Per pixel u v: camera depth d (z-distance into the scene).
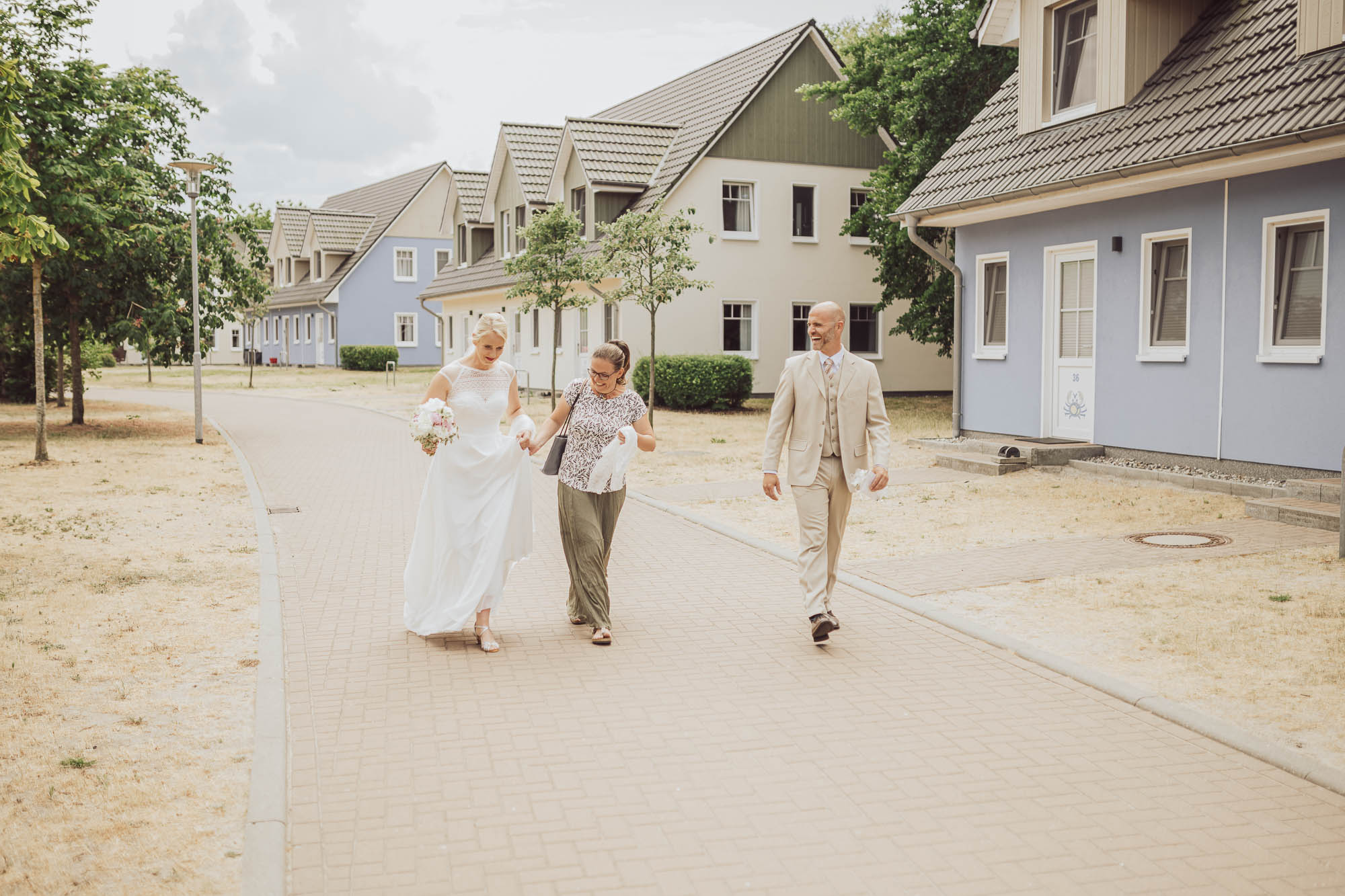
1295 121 10.48
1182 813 4.21
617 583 8.28
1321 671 5.78
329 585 8.12
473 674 5.96
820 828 4.08
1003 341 15.90
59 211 15.76
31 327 20.97
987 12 15.73
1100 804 4.29
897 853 3.89
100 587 7.75
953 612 7.21
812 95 26.05
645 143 28.56
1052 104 14.85
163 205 20.02
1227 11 13.38
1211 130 11.56
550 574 8.56
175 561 8.79
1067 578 8.06
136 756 4.66
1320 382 11.02
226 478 14.18
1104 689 5.63
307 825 4.10
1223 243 12.03
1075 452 13.85
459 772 4.61
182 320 19.72
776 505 11.98
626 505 12.13
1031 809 4.25
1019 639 6.52
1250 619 6.79
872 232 24.17
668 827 4.09
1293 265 11.43
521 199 31.62
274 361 55.94
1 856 3.74
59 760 4.60
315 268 53.22
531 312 32.00
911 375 29.50
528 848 3.92
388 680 5.85
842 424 6.52
